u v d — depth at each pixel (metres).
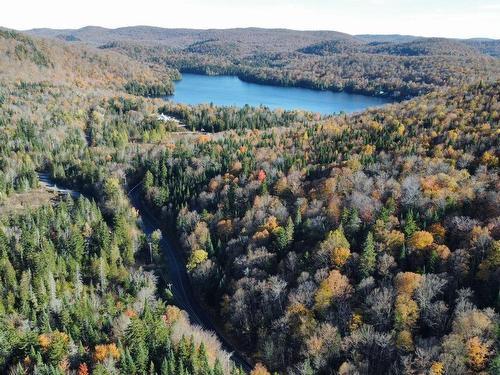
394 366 87.88
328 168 172.00
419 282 99.06
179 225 166.75
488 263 99.00
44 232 150.88
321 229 131.00
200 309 132.62
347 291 106.25
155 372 93.25
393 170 154.62
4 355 96.88
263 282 118.19
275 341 105.56
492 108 194.38
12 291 121.81
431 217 120.94
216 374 90.19
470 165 151.38
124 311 112.31
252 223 147.00
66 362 93.31
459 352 81.88
